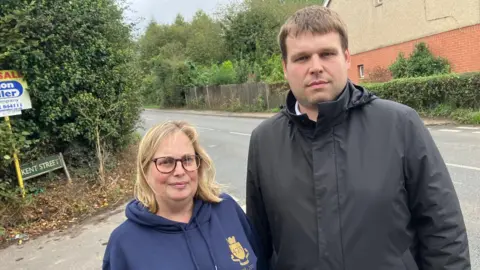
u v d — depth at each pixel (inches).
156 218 68.9
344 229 58.5
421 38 726.5
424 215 58.8
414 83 537.6
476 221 172.2
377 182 57.9
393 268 57.4
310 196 61.7
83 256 184.2
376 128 60.6
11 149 245.9
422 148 58.5
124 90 346.0
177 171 70.3
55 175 285.0
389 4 795.4
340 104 59.7
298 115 61.6
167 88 1380.4
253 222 76.1
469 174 245.3
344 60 62.3
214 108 1147.9
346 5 928.3
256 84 941.2
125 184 302.4
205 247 69.6
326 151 61.3
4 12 257.3
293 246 62.9
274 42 1375.5
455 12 655.8
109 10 337.7
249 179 73.7
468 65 644.1
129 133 367.9
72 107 293.0
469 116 467.2
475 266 135.8
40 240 210.1
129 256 66.9
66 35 290.8
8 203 234.4
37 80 267.9
